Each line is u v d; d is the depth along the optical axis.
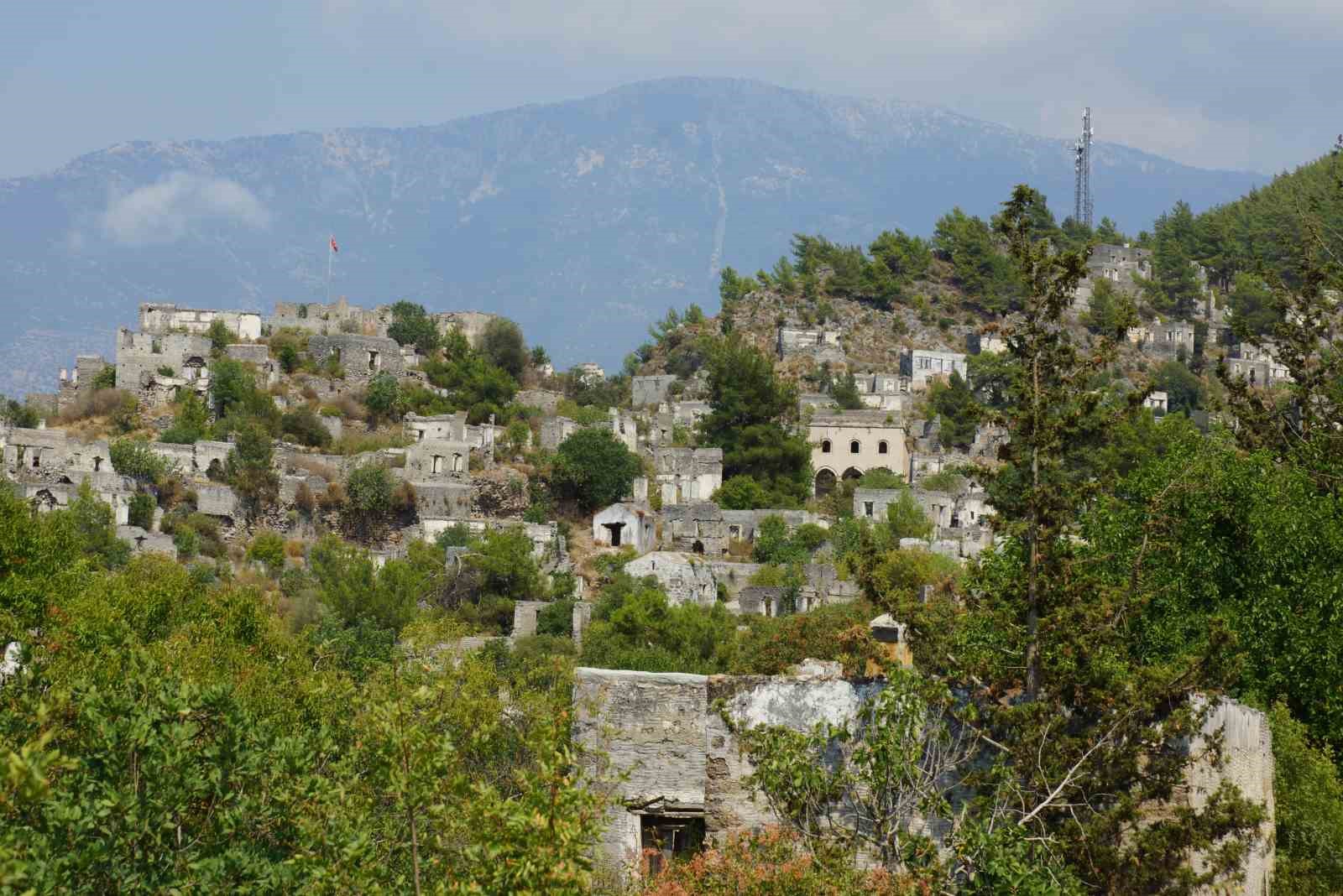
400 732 33.12
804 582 164.50
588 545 189.75
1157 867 36.66
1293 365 78.62
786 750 35.56
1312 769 45.41
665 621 128.50
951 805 37.25
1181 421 67.31
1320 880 43.09
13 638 54.38
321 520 192.75
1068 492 45.47
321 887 31.47
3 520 84.50
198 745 35.50
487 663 73.81
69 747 34.38
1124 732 38.03
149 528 178.88
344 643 110.12
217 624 82.25
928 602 46.28
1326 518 59.00
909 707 36.09
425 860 33.47
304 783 34.66
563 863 29.50
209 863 32.06
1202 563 57.25
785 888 33.25
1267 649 54.75
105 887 31.61
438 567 172.50
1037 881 33.91
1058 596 43.56
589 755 36.69
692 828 36.78
